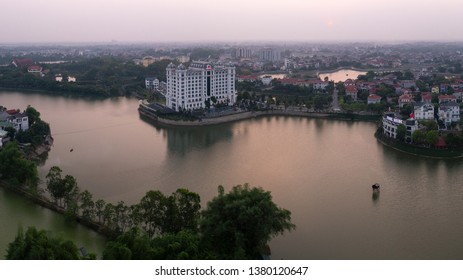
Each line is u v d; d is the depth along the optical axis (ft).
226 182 636.89
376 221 505.25
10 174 593.42
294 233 474.49
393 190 604.90
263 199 391.24
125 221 457.68
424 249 440.86
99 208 477.77
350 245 449.06
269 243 452.35
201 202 556.10
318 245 448.65
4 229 469.98
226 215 385.50
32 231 343.46
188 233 373.40
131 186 618.85
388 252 435.12
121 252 333.62
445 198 574.15
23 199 553.64
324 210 536.01
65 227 474.90
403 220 508.12
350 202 561.84
